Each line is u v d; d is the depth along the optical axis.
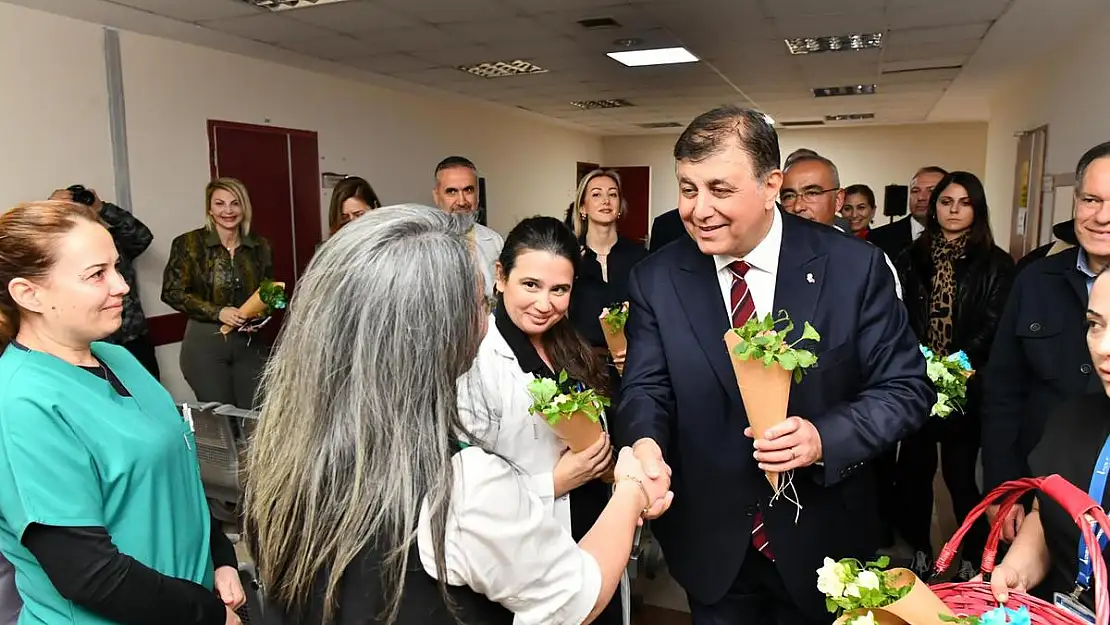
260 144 5.78
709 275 1.48
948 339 2.89
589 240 3.02
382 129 7.38
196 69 5.12
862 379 1.43
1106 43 4.30
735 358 1.26
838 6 4.51
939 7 4.51
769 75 7.03
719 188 1.27
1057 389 1.84
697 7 4.52
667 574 2.90
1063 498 1.01
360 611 0.80
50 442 1.14
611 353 2.23
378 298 0.81
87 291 1.22
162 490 1.30
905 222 4.20
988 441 2.03
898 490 2.91
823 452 1.27
